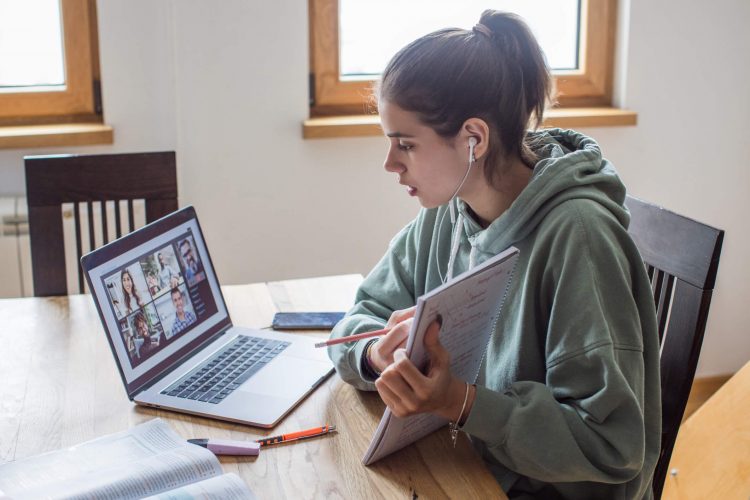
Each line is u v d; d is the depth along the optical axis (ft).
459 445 3.70
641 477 3.66
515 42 3.74
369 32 8.45
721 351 9.76
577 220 3.66
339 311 5.22
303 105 8.14
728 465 6.00
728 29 8.82
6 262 7.57
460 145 3.73
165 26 7.68
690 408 9.30
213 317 4.71
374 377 3.94
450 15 8.58
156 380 4.17
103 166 6.01
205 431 3.77
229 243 8.32
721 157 9.16
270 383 4.17
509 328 3.90
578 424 3.43
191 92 7.88
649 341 3.72
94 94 7.98
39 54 7.86
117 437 3.66
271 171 8.24
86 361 4.53
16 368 4.44
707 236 4.37
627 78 8.73
